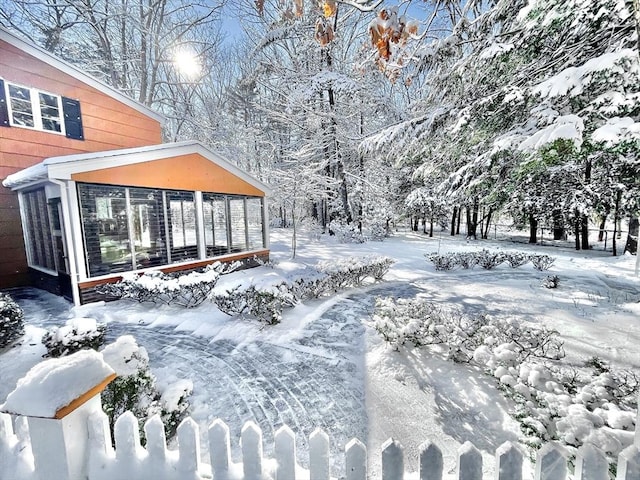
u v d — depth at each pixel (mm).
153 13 15180
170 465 1372
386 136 5418
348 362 3742
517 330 3422
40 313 5559
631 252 11000
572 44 3898
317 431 1308
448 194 5188
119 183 6348
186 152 7621
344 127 15062
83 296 5875
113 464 1356
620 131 2863
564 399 2045
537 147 3289
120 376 2107
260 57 16734
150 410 2158
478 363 3318
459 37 5121
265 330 4758
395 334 3758
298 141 16703
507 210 14742
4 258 7227
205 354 4035
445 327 3635
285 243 15195
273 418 2734
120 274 6344
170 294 5824
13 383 3279
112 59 14805
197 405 2941
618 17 3412
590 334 4332
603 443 1581
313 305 6012
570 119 3141
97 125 8664
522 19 4074
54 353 3584
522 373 2377
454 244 15875
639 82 3066
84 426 1344
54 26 13258
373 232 17469
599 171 9109
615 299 6078
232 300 5152
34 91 7445
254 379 3400
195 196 7938
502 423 2527
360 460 1254
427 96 6254
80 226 5824
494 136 4820
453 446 2338
